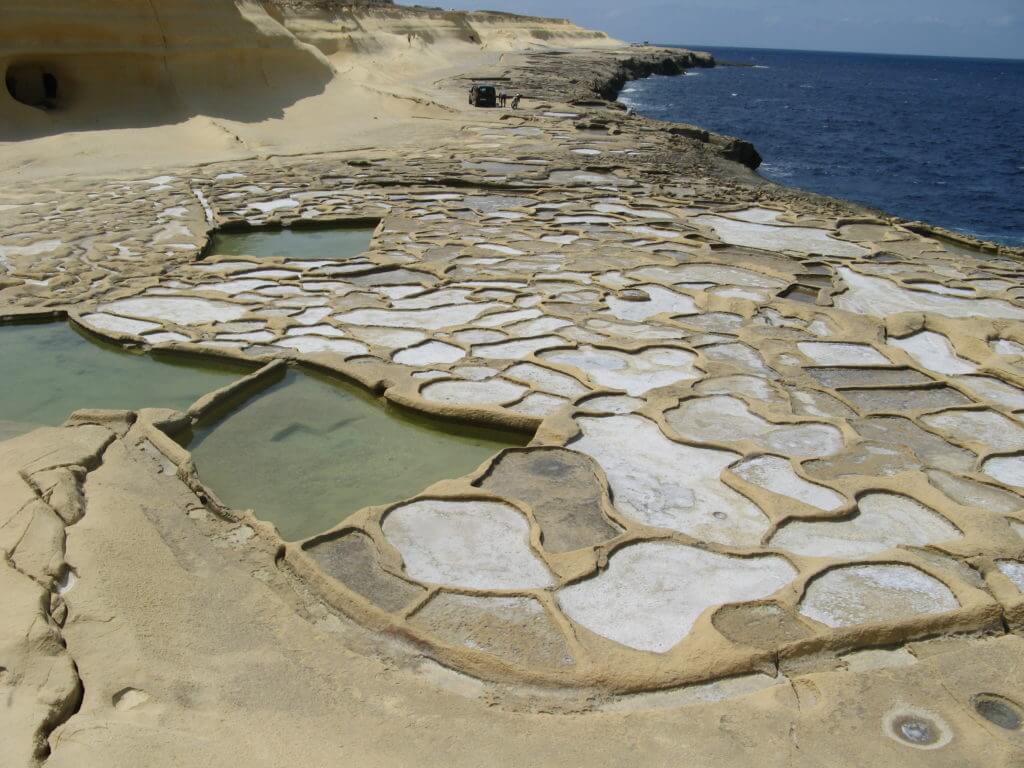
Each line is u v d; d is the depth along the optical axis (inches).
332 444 253.0
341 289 383.2
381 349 309.3
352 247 470.9
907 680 148.0
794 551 191.2
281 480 231.9
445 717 141.4
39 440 225.0
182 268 410.3
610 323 338.6
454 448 253.8
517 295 372.8
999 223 819.4
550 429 244.2
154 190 568.4
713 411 261.3
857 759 131.4
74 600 161.6
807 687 147.3
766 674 153.2
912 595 175.0
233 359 305.3
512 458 231.0
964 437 250.8
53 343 328.8
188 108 761.0
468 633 163.3
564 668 153.4
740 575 181.8
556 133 860.6
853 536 196.9
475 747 134.3
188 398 283.4
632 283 391.5
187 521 198.1
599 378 285.6
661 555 188.1
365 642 161.8
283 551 188.5
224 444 250.5
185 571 177.6
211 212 518.0
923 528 200.5
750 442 238.4
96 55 717.3
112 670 145.3
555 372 290.2
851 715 140.2
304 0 1401.3
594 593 175.5
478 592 174.6
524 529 199.0
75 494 197.6
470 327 333.4
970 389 283.6
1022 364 300.7
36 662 144.0
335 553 188.1
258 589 174.4
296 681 147.9
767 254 445.7
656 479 221.5
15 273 394.0
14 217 493.0
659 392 272.5
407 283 392.2
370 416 271.4
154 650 151.6
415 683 149.8
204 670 148.6
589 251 444.5
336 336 324.2
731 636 160.6
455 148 753.6
